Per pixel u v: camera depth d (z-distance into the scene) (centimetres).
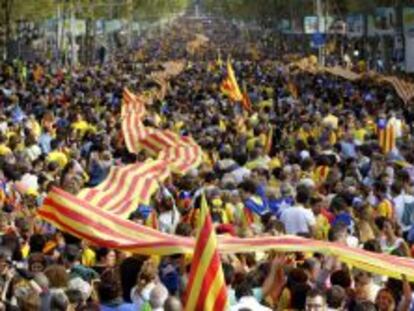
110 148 3906
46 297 1739
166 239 1764
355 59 12631
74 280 1900
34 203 2691
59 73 9781
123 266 1866
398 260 1736
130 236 1795
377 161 3394
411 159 3650
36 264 1980
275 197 2711
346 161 3425
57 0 12812
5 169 3050
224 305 1507
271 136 4200
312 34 13462
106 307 1773
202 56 17500
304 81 8588
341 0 13038
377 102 6312
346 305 1877
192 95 6988
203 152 3688
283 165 3478
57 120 4994
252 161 3522
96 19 16288
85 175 3369
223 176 3139
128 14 18900
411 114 5578
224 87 5894
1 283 1877
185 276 1956
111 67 12369
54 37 14188
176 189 2995
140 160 3372
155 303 1744
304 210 2494
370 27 10944
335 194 2850
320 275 1933
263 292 1909
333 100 6662
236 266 2042
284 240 1716
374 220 2477
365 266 1700
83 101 6266
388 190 2931
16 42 12950
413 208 2770
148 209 2538
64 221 1809
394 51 10538
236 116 5281
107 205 2209
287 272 1920
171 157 3178
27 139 3819
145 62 14512
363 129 4525
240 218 2603
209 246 1502
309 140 4169
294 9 16250
